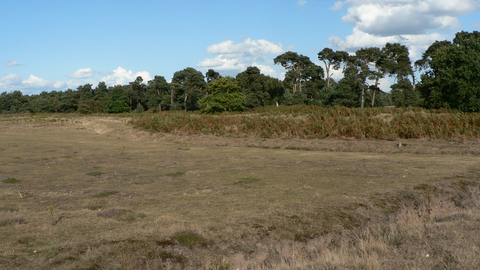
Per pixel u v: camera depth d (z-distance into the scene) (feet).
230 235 25.40
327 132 97.55
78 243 23.13
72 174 52.06
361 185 41.32
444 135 84.84
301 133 100.22
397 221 28.89
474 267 16.98
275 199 35.27
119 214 30.07
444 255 19.07
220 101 257.55
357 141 87.10
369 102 273.13
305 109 148.66
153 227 26.48
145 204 34.32
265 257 23.24
